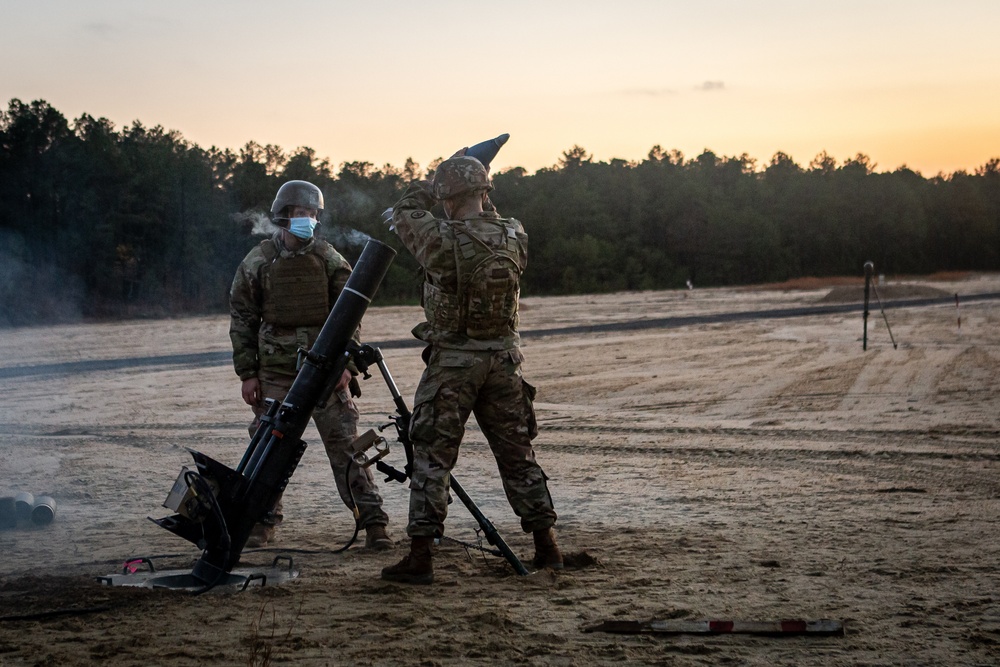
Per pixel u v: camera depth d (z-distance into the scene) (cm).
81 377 1967
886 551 532
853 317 3575
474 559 528
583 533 595
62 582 476
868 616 406
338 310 503
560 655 356
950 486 751
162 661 351
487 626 393
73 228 5784
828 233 14962
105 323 4434
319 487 780
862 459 886
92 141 6147
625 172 14725
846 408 1260
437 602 434
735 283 13200
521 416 501
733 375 1717
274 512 589
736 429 1095
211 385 1778
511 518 654
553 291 11362
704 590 451
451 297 483
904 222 15012
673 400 1395
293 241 593
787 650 362
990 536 570
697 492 736
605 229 13150
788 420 1162
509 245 487
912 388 1461
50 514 642
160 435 1137
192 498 466
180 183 6297
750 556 523
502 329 493
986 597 434
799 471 830
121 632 390
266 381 592
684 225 13425
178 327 3991
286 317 586
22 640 378
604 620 402
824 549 539
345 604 431
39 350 2819
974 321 3234
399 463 888
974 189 16250
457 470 851
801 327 3078
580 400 1422
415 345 2617
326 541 589
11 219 5694
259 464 486
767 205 15388
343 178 7656
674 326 3272
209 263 6294
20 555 550
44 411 1405
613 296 7812
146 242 6147
